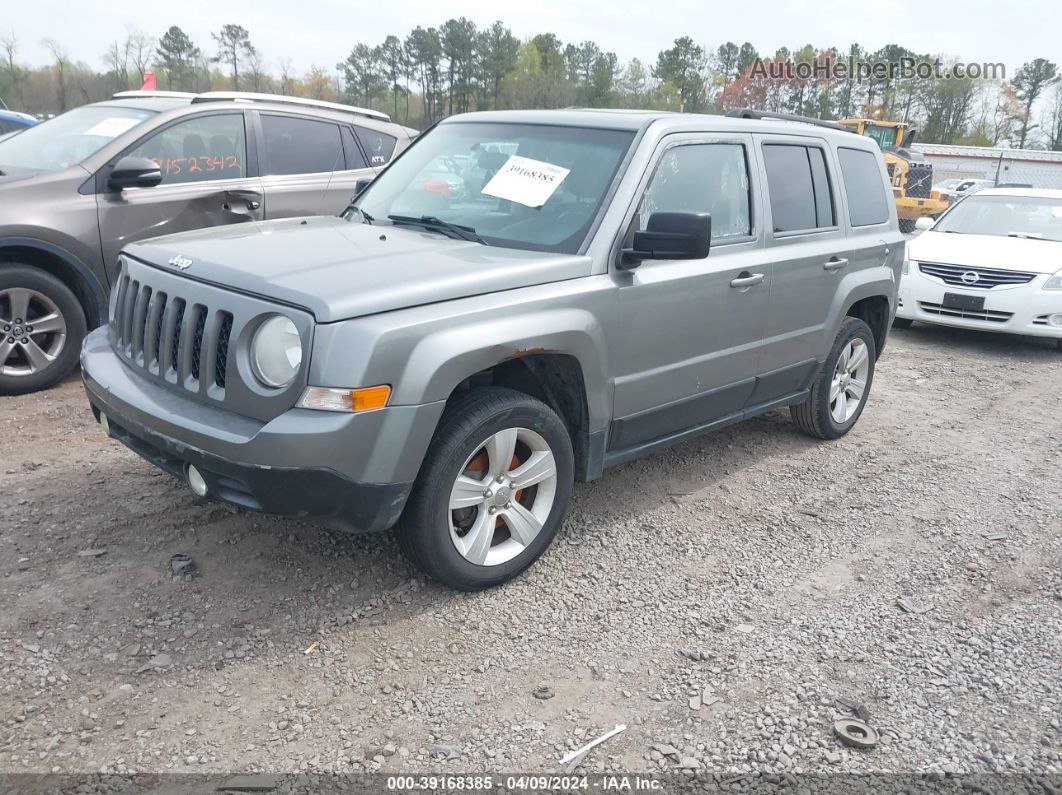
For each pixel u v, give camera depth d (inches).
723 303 176.7
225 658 124.9
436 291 129.0
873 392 296.4
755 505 191.8
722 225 180.1
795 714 120.0
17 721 109.5
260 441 118.6
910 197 954.7
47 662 121.0
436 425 128.9
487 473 142.6
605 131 167.5
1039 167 1480.1
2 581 139.8
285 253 139.6
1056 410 285.3
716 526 179.8
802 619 145.0
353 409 119.3
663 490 197.2
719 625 141.8
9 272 220.8
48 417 214.5
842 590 155.9
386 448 123.1
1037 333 362.9
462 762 107.7
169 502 170.6
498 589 148.6
